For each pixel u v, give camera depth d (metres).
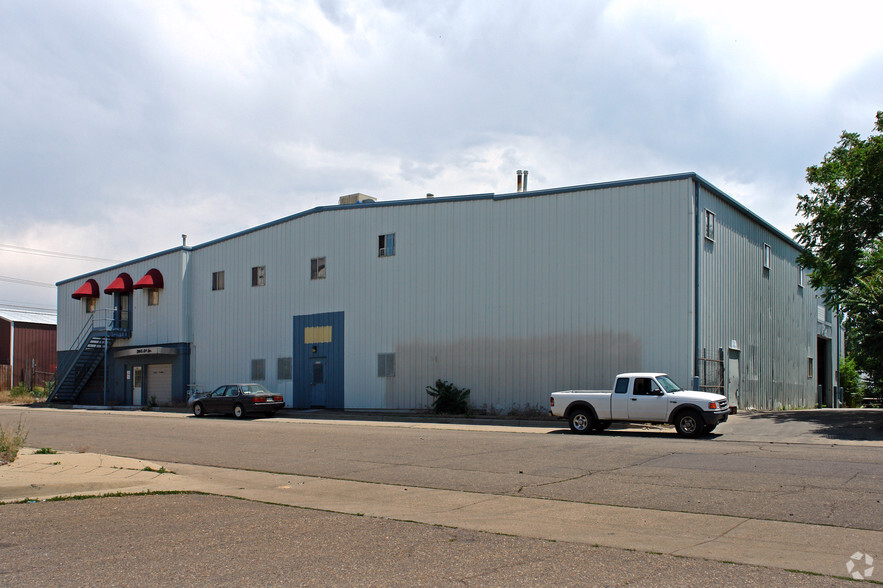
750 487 10.65
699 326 24.27
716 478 11.52
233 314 38.84
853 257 27.66
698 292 24.31
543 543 7.48
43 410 38.97
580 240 26.45
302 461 14.76
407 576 6.25
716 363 25.58
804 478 11.33
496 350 28.12
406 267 31.06
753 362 29.81
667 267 24.47
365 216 32.81
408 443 17.81
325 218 34.41
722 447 16.14
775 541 7.55
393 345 31.11
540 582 6.05
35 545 7.45
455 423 25.41
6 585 6.02
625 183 25.61
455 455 15.27
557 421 23.86
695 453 14.87
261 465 14.27
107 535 7.91
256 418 29.95
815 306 40.75
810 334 39.50
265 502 10.13
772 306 32.97
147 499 10.31
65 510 9.42
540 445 16.89
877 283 23.38
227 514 9.16
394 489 11.36
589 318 25.97
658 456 14.43
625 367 25.00
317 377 33.97
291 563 6.69
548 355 26.78
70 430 22.70
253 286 37.84
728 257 27.48
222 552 7.13
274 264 36.78
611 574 6.29
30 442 18.64
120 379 46.25
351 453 15.95
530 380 27.12
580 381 25.94
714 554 7.01
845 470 12.05
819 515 8.73
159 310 43.66
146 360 44.25
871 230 27.27
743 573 6.31
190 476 12.91
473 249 29.19
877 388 48.88
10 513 9.20
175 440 19.16
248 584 6.03
